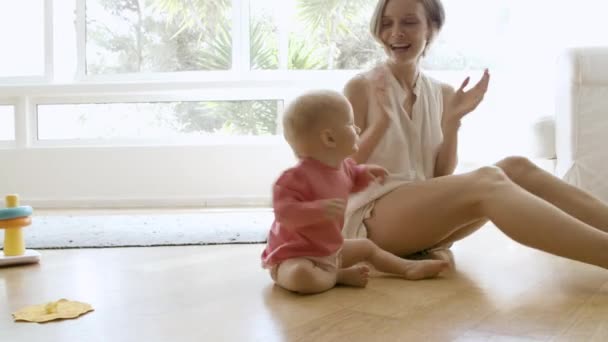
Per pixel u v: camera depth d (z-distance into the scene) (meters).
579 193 1.32
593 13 3.02
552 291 1.17
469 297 1.13
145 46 3.42
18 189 3.22
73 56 3.47
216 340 0.92
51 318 1.04
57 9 3.44
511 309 1.05
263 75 3.37
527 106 3.08
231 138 3.35
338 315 1.03
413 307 1.07
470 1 3.24
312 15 3.37
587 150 2.34
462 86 1.44
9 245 1.59
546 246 1.14
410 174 1.45
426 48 1.54
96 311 1.10
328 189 1.20
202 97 3.31
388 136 1.45
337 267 1.25
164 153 3.19
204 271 1.45
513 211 1.17
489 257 1.53
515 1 3.16
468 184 1.27
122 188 3.20
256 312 1.07
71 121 3.38
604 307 1.05
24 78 3.44
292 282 1.17
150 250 1.77
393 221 1.36
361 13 3.34
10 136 3.35
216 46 3.40
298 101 1.20
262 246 1.82
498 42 3.23
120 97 3.33
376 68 1.54
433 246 1.50
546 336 0.90
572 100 2.35
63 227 2.22
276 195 1.18
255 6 3.38
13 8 3.46
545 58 3.08
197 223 2.31
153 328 0.99
